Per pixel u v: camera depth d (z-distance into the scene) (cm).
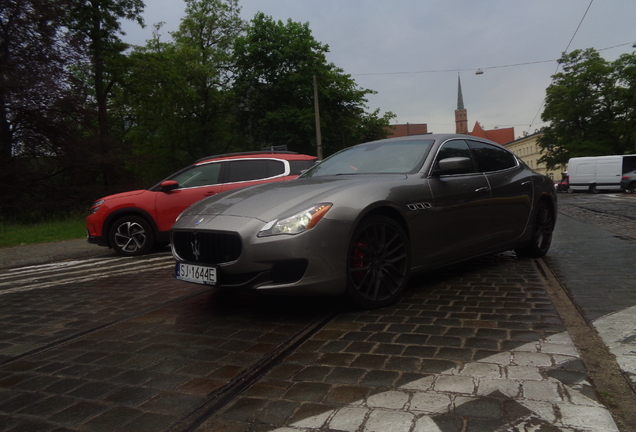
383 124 4634
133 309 417
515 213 513
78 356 299
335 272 338
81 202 1962
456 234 432
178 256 381
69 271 690
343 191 359
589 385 219
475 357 258
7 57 1827
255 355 280
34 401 235
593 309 341
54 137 1947
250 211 354
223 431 195
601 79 4225
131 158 2155
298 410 209
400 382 231
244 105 3462
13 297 516
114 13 2466
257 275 333
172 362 277
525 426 186
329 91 3519
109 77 2653
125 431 200
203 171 845
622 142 4012
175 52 3083
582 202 1970
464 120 12731
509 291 406
